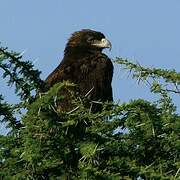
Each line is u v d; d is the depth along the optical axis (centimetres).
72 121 1012
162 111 1096
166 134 1083
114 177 952
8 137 1057
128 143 1084
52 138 1010
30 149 989
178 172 975
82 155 998
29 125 1005
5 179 994
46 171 1009
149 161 1095
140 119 1073
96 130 1046
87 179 950
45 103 998
